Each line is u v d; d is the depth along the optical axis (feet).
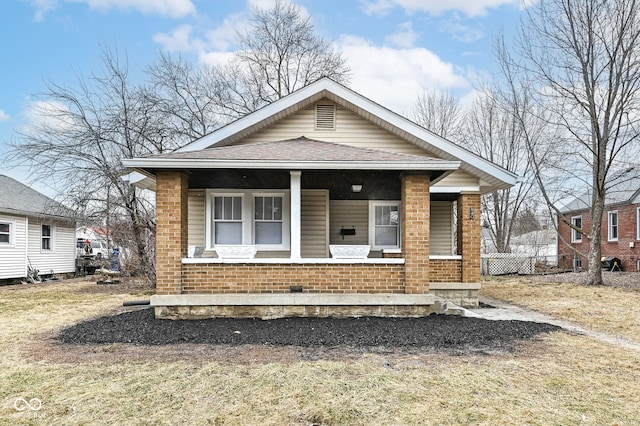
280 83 82.33
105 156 56.18
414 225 26.91
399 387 14.73
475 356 18.60
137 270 55.11
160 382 15.33
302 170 26.66
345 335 21.95
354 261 26.81
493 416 12.58
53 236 68.44
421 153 34.88
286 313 26.35
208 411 13.03
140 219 55.52
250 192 35.09
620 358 18.47
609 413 12.83
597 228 49.19
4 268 57.52
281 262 26.63
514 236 104.83
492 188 38.65
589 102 47.80
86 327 24.36
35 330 25.04
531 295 40.70
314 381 15.28
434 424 12.14
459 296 34.55
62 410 13.14
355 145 34.86
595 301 36.06
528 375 16.06
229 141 34.04
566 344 20.76
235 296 26.02
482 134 80.23
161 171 26.30
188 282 26.45
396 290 26.84
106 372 16.52
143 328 23.76
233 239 34.86
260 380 15.43
